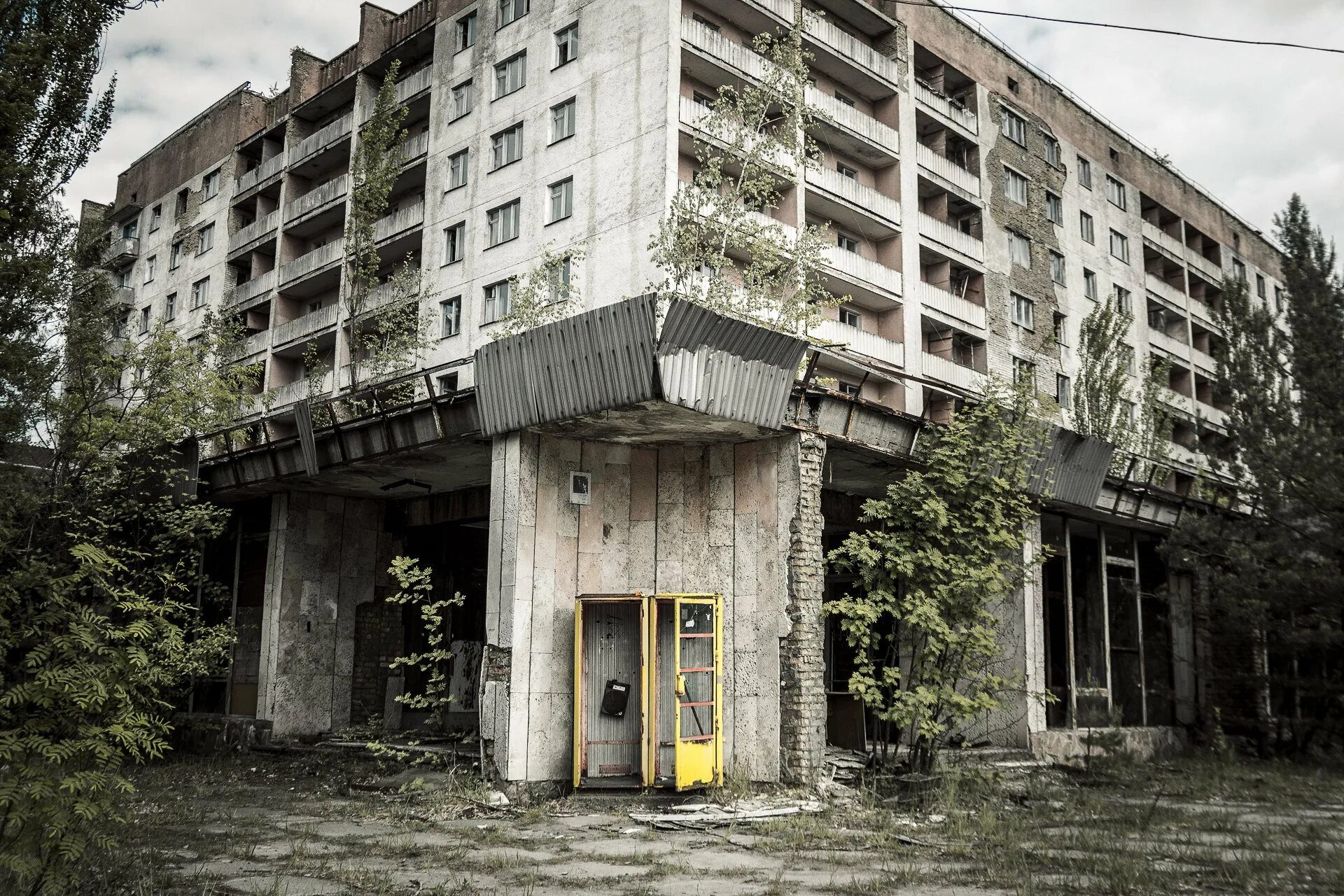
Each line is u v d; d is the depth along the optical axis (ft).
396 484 65.10
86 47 45.32
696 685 44.93
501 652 45.06
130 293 162.71
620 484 49.55
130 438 59.11
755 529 47.21
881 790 45.06
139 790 48.85
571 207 94.43
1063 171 135.54
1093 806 42.93
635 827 37.96
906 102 113.80
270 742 64.44
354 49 130.93
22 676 23.36
